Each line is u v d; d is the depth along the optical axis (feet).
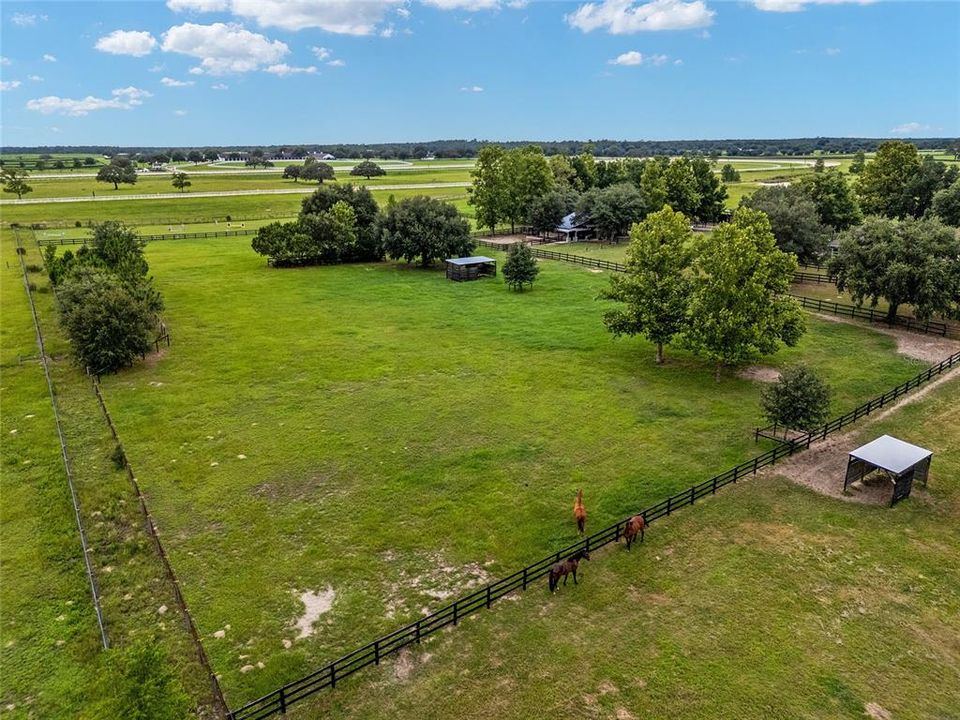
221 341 154.30
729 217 350.64
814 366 133.49
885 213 271.69
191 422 110.42
